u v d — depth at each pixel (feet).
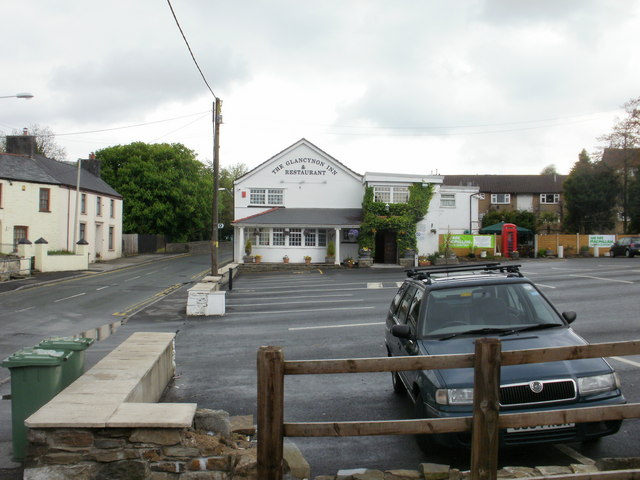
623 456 16.55
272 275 99.30
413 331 19.83
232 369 29.94
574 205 156.15
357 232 113.70
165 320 50.72
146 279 94.99
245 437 17.58
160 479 14.15
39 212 112.27
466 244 118.62
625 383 24.12
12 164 111.55
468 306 20.06
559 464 16.03
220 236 259.19
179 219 181.47
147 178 170.50
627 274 72.79
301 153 119.03
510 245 122.72
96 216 136.36
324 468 16.40
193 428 15.99
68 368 18.69
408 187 113.60
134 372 19.38
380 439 18.86
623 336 34.94
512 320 19.44
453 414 15.33
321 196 119.24
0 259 89.25
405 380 20.08
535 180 195.72
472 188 124.67
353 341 36.99
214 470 14.21
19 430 16.37
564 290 59.11
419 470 14.80
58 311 57.62
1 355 35.99
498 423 12.21
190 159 180.24
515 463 16.16
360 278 86.53
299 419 20.76
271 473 12.03
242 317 51.39
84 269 111.65
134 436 14.15
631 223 153.79
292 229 115.24
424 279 22.72
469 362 12.37
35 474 13.93
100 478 14.05
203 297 52.75
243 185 118.83
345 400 23.22
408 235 111.14
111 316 54.44
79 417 14.20
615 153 151.64
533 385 15.39
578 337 18.21
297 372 12.27
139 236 170.19
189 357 33.55
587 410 12.55
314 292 70.08
